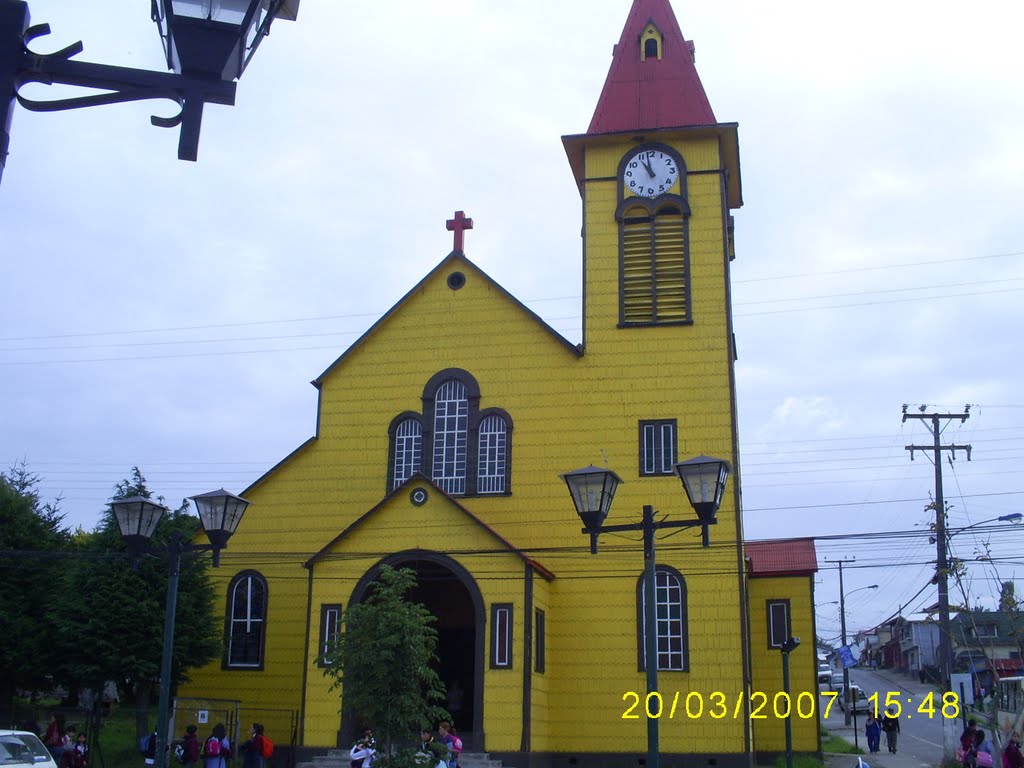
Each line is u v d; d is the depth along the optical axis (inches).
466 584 1257.4
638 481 1380.4
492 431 1439.5
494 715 1214.9
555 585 1360.7
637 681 1315.2
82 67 254.1
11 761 997.2
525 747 1202.0
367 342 1503.4
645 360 1427.2
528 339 1457.9
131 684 1585.9
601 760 1298.0
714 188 1483.8
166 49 265.3
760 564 1571.1
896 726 1847.9
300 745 1244.5
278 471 1485.0
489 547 1263.5
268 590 1445.6
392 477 1446.9
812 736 1504.7
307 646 1270.9
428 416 1455.5
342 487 1459.2
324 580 1286.9
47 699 1959.9
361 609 945.5
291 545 1454.2
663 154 1504.7
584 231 1496.1
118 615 1315.2
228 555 1465.3
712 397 1400.1
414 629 943.7
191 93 255.3
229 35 251.8
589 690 1320.1
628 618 1336.1
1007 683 1770.4
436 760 930.1
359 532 1293.1
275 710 1401.3
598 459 1398.9
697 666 1307.8
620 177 1504.7
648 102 1524.4
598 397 1422.2
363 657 921.5
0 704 1588.3
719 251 1457.9
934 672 3909.9
